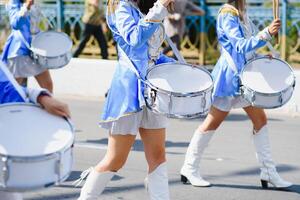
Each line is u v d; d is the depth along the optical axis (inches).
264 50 610.5
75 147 386.0
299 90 479.2
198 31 666.8
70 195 296.7
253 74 278.4
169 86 222.8
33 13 376.5
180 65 235.0
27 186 163.8
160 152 237.0
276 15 270.8
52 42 380.2
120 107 227.8
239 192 304.2
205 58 669.3
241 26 286.2
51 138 171.9
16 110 181.5
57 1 668.1
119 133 229.9
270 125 449.1
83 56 684.1
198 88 222.4
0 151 164.2
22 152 164.6
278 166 350.6
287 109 485.1
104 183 234.1
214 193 302.4
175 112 218.4
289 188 306.8
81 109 500.7
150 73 230.2
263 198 296.0
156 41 233.0
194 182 310.8
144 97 226.2
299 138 414.3
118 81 230.2
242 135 420.2
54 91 562.6
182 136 417.1
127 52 229.5
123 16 221.8
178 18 596.4
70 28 673.0
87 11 632.4
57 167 166.1
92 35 642.2
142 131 236.2
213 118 301.4
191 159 310.8
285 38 618.5
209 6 660.7
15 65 373.4
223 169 342.6
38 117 180.2
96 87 549.0
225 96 292.2
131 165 346.9
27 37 374.6
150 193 237.3
